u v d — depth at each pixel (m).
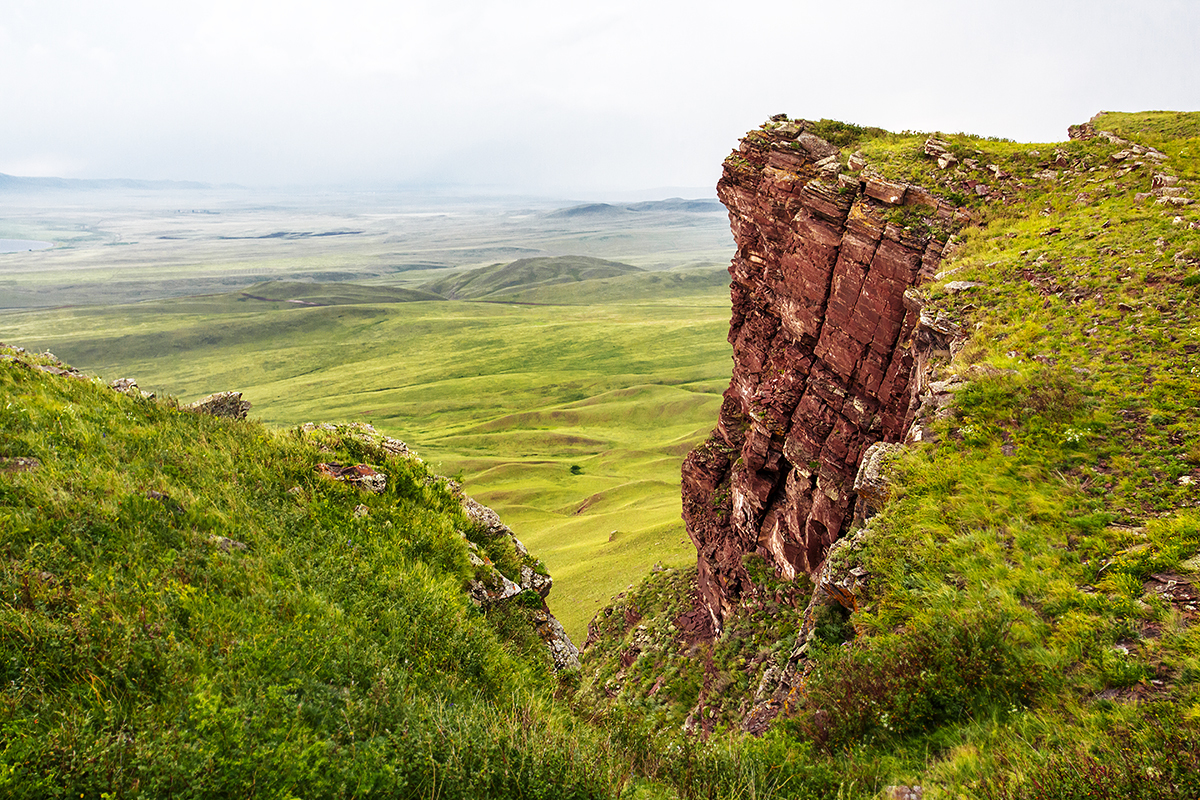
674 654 43.31
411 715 8.78
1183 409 14.79
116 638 7.94
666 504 107.31
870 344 30.23
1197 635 9.20
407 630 11.48
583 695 13.38
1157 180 26.12
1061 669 9.86
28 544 9.02
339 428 18.50
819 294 33.72
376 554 13.53
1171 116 33.66
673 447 173.62
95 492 10.75
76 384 15.37
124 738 6.54
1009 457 15.36
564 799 7.92
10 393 13.28
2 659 7.21
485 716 9.51
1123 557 11.29
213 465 13.95
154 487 11.80
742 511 41.53
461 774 7.70
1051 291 21.83
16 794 5.76
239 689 8.02
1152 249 21.81
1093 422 15.34
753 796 9.10
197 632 8.75
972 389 18.45
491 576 16.11
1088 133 36.03
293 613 10.19
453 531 16.45
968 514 14.25
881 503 17.53
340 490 15.26
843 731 10.88
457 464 168.50
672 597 51.16
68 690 7.14
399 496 16.84
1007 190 29.59
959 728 9.77
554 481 152.12
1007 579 12.01
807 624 16.62
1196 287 19.19
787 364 37.06
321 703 8.34
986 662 10.27
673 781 9.88
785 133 39.69
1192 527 11.22
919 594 12.86
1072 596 10.95
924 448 17.45
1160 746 7.63
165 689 7.61
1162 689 8.78
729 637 36.03
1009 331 20.59
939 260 27.55
